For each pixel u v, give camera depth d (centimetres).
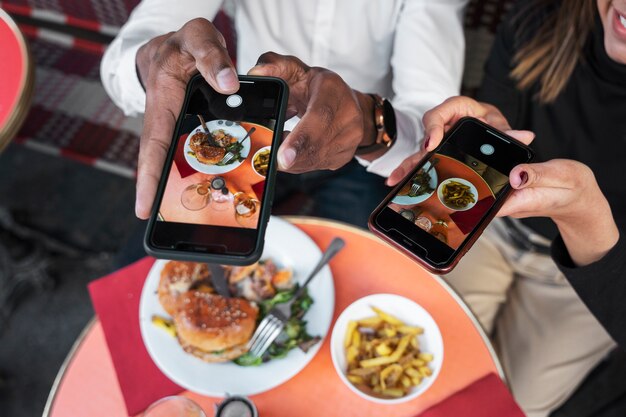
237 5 131
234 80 71
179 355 93
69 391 93
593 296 99
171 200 69
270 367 92
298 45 130
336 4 121
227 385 90
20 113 114
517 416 90
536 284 138
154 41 91
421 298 101
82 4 202
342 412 91
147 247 66
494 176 80
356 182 144
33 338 173
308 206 155
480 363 95
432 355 94
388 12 126
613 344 131
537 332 135
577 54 111
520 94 126
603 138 117
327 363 95
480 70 161
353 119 83
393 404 91
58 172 202
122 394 92
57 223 192
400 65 127
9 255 180
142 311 96
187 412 81
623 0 93
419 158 88
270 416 91
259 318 96
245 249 66
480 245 139
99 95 202
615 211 118
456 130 84
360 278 103
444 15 129
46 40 212
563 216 86
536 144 126
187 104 74
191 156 72
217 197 69
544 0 119
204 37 76
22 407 162
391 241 74
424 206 77
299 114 90
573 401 159
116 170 191
